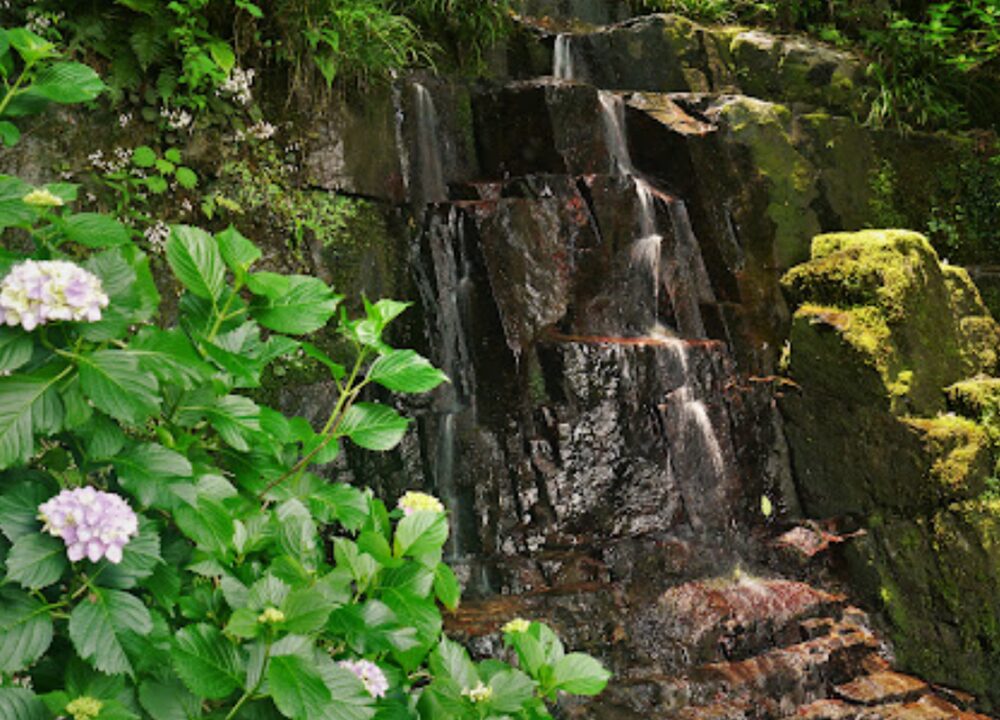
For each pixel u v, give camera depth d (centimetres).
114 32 418
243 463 196
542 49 632
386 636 182
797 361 523
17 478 157
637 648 414
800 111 613
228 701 170
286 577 180
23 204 175
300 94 470
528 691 187
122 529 149
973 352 527
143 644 153
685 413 491
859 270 512
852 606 480
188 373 165
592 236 510
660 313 538
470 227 480
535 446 459
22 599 151
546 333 481
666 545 462
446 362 479
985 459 468
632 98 577
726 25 717
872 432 491
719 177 557
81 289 150
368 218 487
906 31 684
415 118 523
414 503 210
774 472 521
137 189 418
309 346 206
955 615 455
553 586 434
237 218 445
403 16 568
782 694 416
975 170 643
